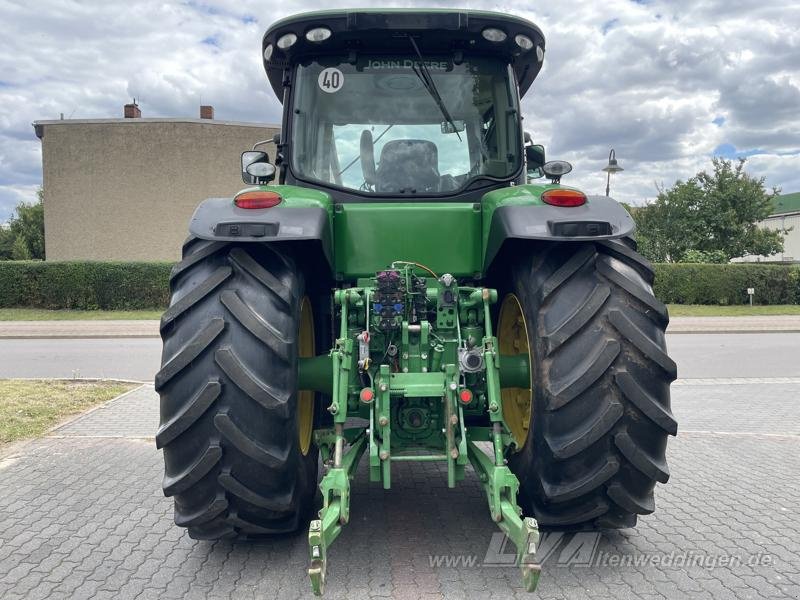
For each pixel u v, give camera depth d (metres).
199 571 2.98
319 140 3.66
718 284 23.50
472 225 3.28
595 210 2.86
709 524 3.59
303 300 3.20
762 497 4.08
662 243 31.05
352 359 3.00
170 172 28.95
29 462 4.83
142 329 16.84
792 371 10.72
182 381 2.63
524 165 3.75
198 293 2.70
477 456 2.97
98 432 5.80
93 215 29.16
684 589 2.82
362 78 3.67
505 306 3.46
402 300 2.98
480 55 3.70
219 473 2.63
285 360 2.65
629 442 2.63
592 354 2.64
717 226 30.44
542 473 2.74
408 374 2.93
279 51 3.68
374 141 3.65
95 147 28.92
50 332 16.39
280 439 2.64
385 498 3.97
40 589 2.83
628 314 2.70
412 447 2.94
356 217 3.26
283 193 3.00
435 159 3.65
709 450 5.30
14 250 49.41
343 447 2.92
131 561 3.10
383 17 3.45
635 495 2.75
